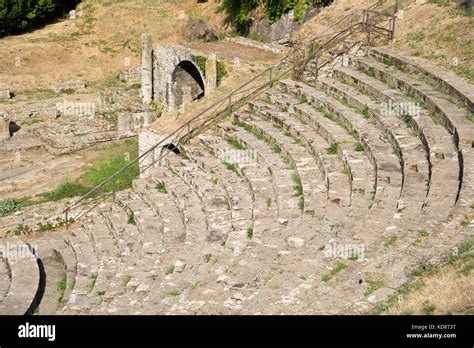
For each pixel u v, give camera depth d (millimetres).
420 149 20375
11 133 38562
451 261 14039
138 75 50938
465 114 21328
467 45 26516
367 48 29203
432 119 21938
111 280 20391
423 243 15180
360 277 14703
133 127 39250
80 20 58688
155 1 58969
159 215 23578
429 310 12352
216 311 14867
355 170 20391
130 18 56938
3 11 54531
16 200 30125
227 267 17422
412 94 24297
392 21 30375
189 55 39062
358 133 22469
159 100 43625
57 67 51656
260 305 14289
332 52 30328
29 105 42250
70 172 33562
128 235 23094
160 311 16094
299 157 22969
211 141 27000
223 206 22250
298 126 25062
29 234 26516
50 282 22438
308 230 18016
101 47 55156
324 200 19812
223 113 28766
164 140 27078
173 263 19516
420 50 27609
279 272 16016
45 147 36781
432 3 31078
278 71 31844
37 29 57844
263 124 26578
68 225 27031
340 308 13438
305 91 27516
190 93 42938
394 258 14695
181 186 24875
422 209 16734
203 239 20656
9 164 34625
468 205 16250
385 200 17922
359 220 17438
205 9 55688
